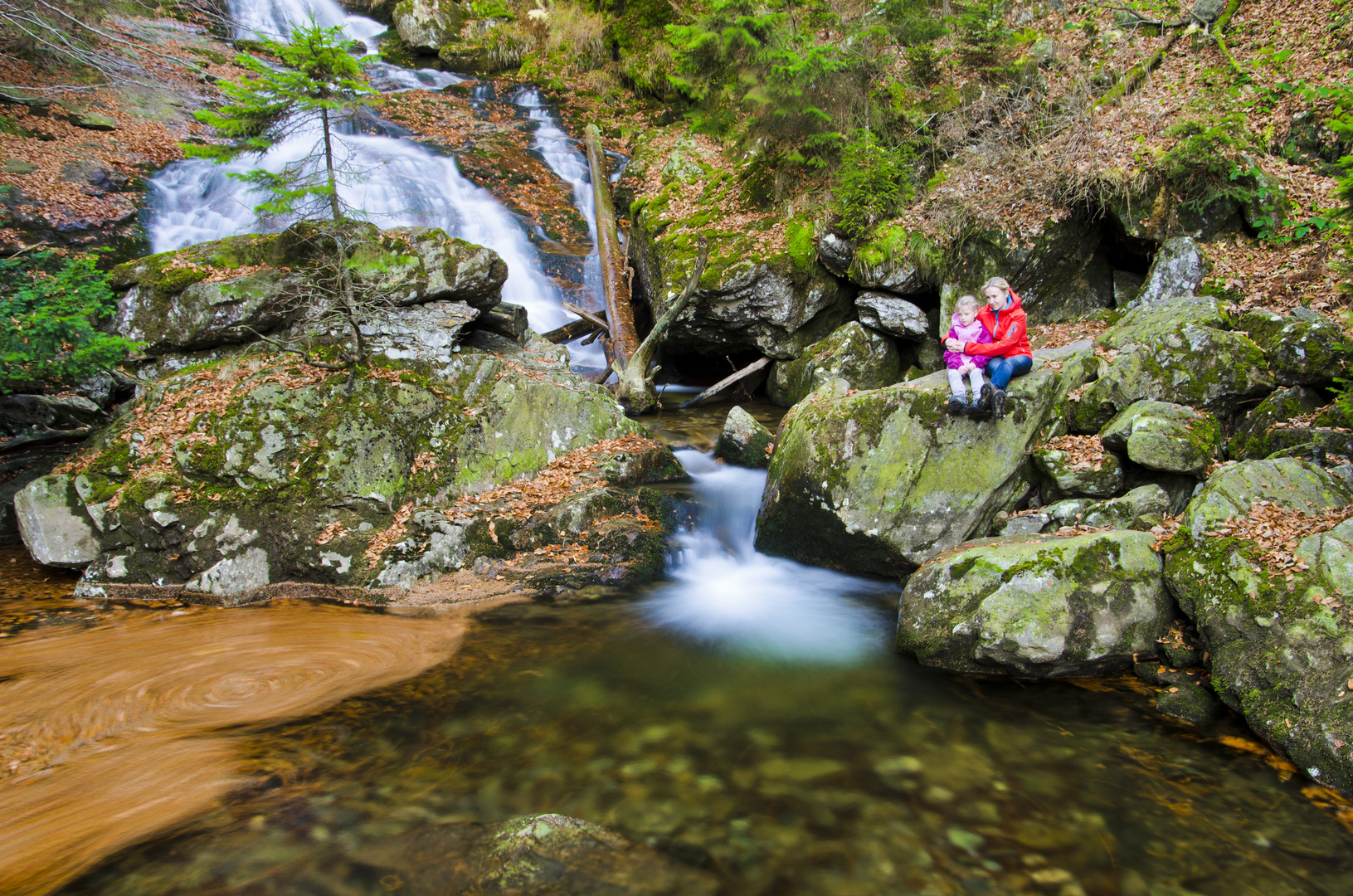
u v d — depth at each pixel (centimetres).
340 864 331
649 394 1052
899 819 363
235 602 621
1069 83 1056
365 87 744
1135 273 955
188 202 1136
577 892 315
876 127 1089
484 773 400
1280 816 359
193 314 791
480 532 687
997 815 366
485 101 1753
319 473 685
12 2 1202
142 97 1373
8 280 660
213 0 1772
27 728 432
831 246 1054
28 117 1185
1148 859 335
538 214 1392
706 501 764
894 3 1070
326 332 815
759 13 1067
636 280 1309
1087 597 486
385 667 519
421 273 849
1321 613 413
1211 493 518
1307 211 838
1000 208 950
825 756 416
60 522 640
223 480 670
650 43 1797
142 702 466
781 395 1111
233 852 338
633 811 369
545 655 540
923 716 457
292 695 480
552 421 812
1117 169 893
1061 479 623
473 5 2003
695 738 434
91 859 332
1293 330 645
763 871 329
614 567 673
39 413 803
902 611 551
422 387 783
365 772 400
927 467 631
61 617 585
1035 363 663
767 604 633
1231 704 434
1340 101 633
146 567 639
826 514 655
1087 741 427
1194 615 475
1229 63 1016
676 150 1355
